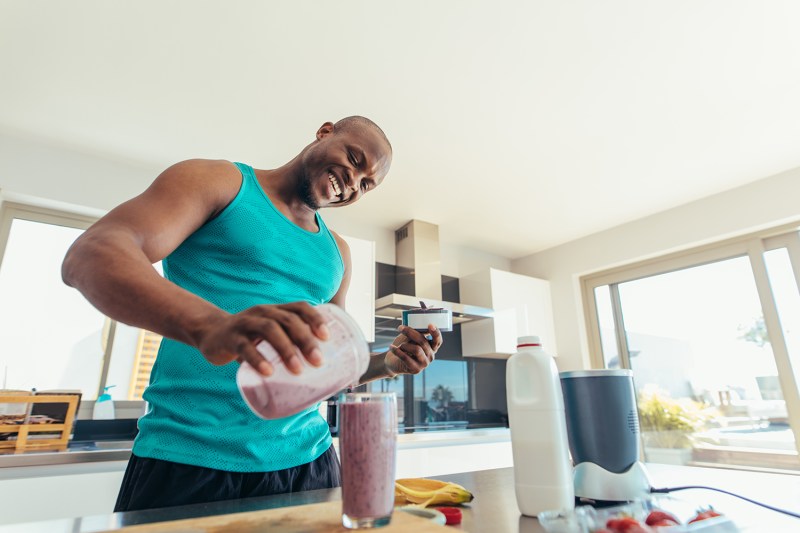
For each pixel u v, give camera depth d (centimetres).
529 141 218
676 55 165
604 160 235
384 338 311
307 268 87
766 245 259
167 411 71
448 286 343
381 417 49
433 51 161
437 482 72
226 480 69
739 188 262
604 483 67
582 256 338
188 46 157
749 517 55
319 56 163
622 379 73
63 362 210
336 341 49
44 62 163
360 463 47
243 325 41
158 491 65
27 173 206
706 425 265
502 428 290
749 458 244
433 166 239
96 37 153
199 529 45
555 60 167
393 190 266
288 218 87
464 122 203
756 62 169
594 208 291
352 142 90
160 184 66
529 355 66
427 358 84
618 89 183
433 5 143
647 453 289
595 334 331
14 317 203
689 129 210
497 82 178
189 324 45
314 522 48
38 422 170
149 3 141
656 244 295
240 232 77
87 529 46
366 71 170
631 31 154
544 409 62
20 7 141
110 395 212
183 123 199
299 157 92
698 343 276
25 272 209
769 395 243
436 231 315
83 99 183
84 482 152
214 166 76
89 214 224
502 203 284
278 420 77
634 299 315
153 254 59
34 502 142
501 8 144
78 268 49
